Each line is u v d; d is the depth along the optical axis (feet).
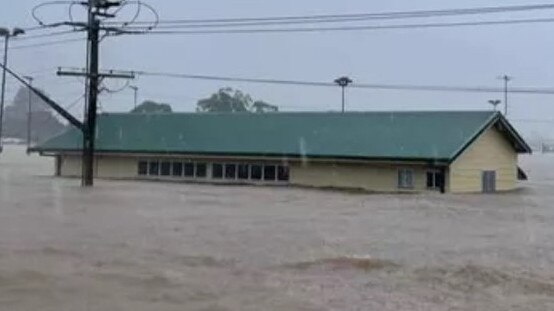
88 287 32.58
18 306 28.86
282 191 110.93
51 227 55.06
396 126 133.80
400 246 47.62
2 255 40.65
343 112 149.69
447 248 46.93
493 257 43.19
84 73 114.83
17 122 422.00
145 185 121.08
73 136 155.53
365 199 94.84
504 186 133.08
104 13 113.91
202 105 336.29
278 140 137.28
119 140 151.23
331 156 126.00
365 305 30.09
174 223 59.88
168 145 144.97
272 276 36.06
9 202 79.00
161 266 38.24
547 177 185.37
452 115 133.80
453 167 118.83
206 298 30.91
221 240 49.11
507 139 133.28
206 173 140.46
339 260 41.24
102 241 47.44
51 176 148.77
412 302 30.76
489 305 30.42
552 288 33.96
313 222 62.59
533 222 65.46
